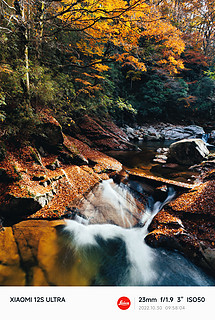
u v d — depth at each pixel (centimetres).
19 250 276
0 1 365
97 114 1064
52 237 319
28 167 415
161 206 439
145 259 313
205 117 2047
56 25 500
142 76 1830
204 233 310
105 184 511
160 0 1194
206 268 277
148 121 1792
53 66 698
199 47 2034
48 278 242
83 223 373
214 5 1958
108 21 499
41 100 525
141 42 989
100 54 816
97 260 302
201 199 377
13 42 416
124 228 384
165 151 956
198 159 719
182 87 1784
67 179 457
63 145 559
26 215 352
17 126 430
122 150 938
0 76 371
